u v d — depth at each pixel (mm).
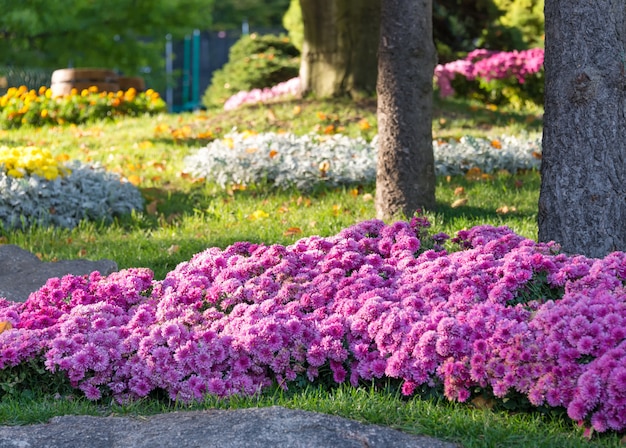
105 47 29703
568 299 4695
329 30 15711
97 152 13594
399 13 8352
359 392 4723
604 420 4129
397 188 8555
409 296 5117
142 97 19312
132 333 5129
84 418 4434
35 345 5008
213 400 4750
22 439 4125
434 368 4621
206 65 39812
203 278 5680
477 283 5156
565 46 5938
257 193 10734
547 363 4352
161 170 12094
